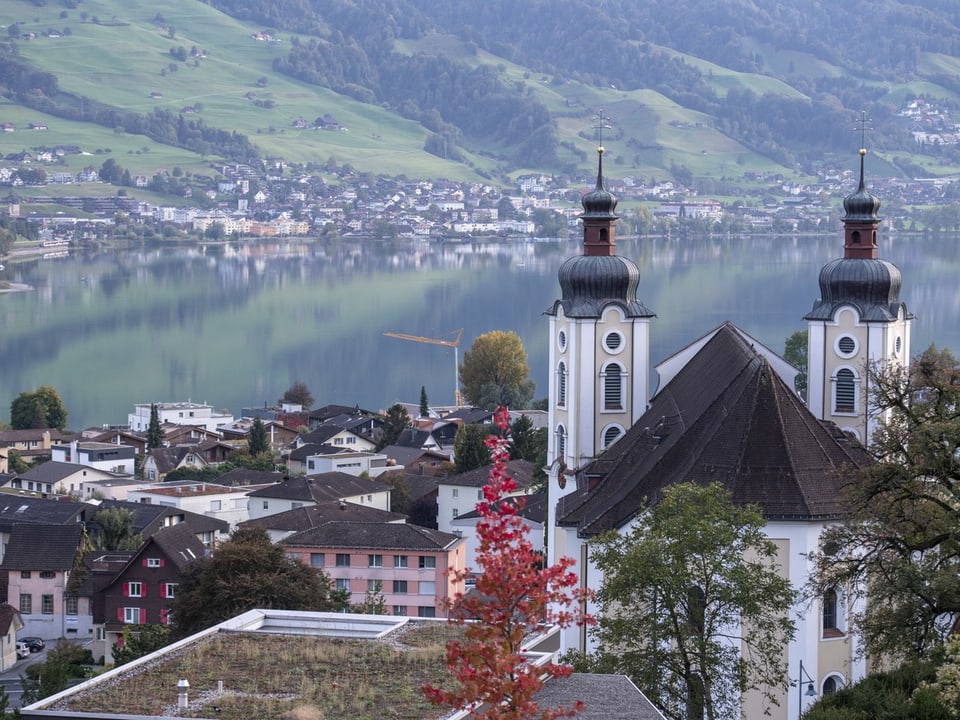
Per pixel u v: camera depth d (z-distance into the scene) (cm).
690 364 15625
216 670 8725
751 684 10500
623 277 17350
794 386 16988
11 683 18525
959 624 9581
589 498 13750
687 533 9812
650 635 9794
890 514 9956
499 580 5319
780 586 10050
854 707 9356
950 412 10312
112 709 7988
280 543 18625
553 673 5469
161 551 19688
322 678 8556
